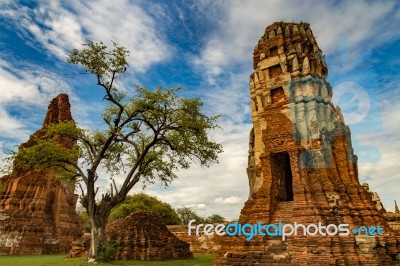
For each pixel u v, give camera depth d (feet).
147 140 90.27
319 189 59.93
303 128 65.57
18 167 123.95
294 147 63.93
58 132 82.79
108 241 76.02
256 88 74.79
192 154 86.22
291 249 53.98
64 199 124.67
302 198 59.06
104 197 77.97
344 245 53.88
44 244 113.19
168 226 114.21
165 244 83.46
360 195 61.82
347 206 58.49
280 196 66.28
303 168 62.44
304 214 56.85
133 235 81.76
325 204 57.93
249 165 79.82
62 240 117.08
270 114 69.87
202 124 80.64
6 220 111.55
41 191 121.60
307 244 53.21
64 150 86.28
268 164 66.23
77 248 85.15
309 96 67.21
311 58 70.69
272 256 53.93
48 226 118.52
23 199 118.21
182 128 81.66
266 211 60.75
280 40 73.56
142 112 78.64
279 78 71.00
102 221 75.61
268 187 64.08
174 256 82.48
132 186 79.97
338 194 59.21
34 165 82.23
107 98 76.64
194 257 88.53
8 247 106.22
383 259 53.21
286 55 72.02
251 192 77.51
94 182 77.56
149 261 75.20
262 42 78.13
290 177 71.77
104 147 78.38
